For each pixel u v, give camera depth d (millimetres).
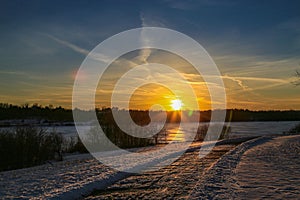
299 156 17438
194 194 8828
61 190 9695
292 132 48125
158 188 10172
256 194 8828
